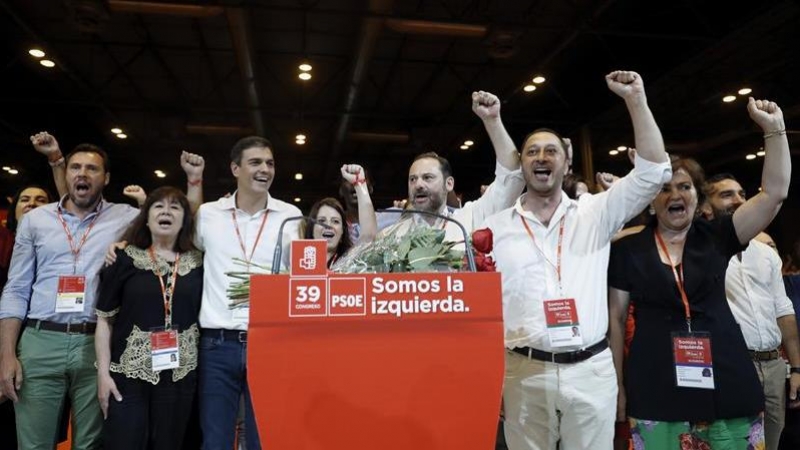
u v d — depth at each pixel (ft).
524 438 6.58
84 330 8.60
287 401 3.56
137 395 7.68
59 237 8.91
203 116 39.14
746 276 8.80
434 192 8.39
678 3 24.29
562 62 30.71
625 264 7.17
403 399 3.65
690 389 6.38
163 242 8.39
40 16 26.86
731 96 31.78
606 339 6.75
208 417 7.74
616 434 8.49
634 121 6.71
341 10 25.41
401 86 34.99
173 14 23.68
